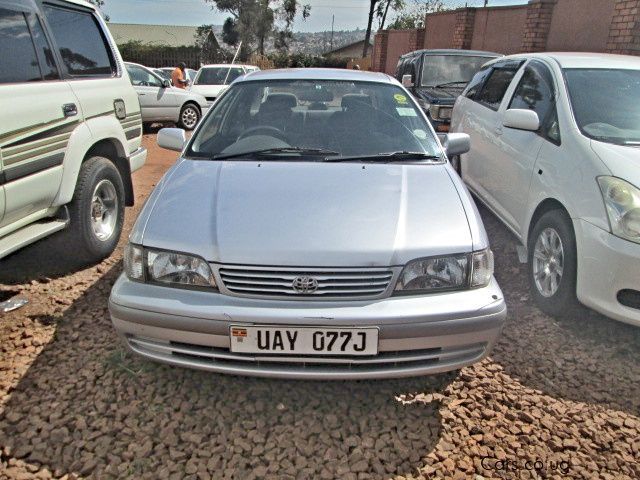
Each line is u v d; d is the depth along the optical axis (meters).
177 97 11.15
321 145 3.20
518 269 4.10
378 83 3.80
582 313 3.25
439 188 2.75
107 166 4.00
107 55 4.30
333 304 2.23
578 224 3.04
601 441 2.36
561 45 9.74
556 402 2.61
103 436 2.29
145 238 2.40
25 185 3.12
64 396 2.52
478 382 2.73
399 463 2.20
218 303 2.24
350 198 2.58
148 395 2.54
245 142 3.20
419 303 2.27
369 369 2.29
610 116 3.48
